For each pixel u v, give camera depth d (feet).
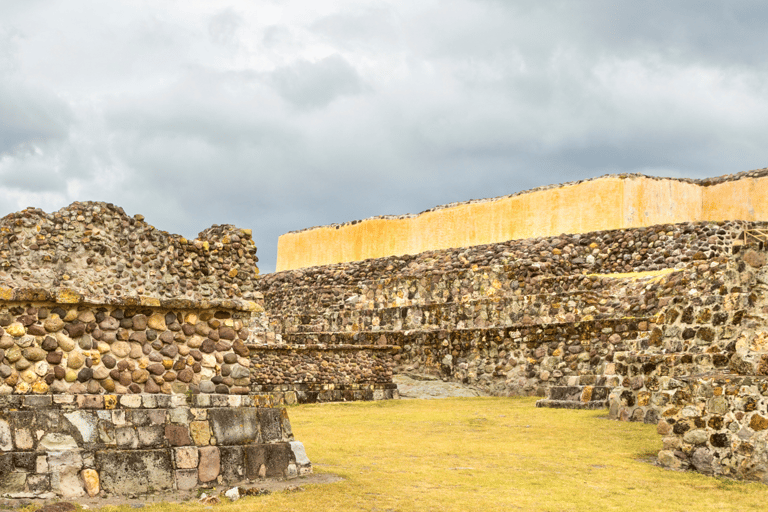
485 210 95.71
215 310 23.18
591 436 33.58
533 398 54.70
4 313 19.24
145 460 19.80
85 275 49.14
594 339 55.36
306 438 32.35
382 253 107.86
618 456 28.63
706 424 25.49
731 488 22.98
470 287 73.00
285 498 20.02
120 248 50.06
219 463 21.25
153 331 21.91
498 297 68.49
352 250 112.27
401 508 19.60
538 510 19.98
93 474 18.84
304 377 52.85
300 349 52.90
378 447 30.27
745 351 27.14
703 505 20.88
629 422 37.29
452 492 21.77
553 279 67.72
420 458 27.84
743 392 24.40
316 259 117.70
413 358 67.05
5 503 17.31
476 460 27.63
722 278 32.50
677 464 26.18
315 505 19.40
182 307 22.30
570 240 78.79
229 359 23.36
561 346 57.26
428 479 23.61
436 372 65.16
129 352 21.31
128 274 49.70
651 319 51.90
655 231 74.23
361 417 41.57
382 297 79.46
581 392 45.14
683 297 34.68
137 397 20.56
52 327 19.81
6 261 47.37
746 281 30.71
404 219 106.22
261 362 51.01
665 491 22.63
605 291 62.18
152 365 21.70
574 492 22.27
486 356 61.98
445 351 64.90
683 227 72.69
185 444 20.81
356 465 25.81
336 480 22.79
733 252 31.27
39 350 19.53
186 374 22.31
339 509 19.16
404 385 62.03
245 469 21.83
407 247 104.78
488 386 61.21
